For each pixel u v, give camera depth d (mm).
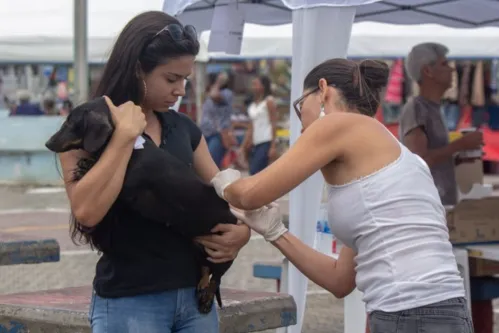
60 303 4539
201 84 20531
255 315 4414
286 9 7152
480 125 19078
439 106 6762
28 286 9008
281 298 4586
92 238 3039
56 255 5531
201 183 3092
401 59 16281
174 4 5070
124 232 3020
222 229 3107
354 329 5309
